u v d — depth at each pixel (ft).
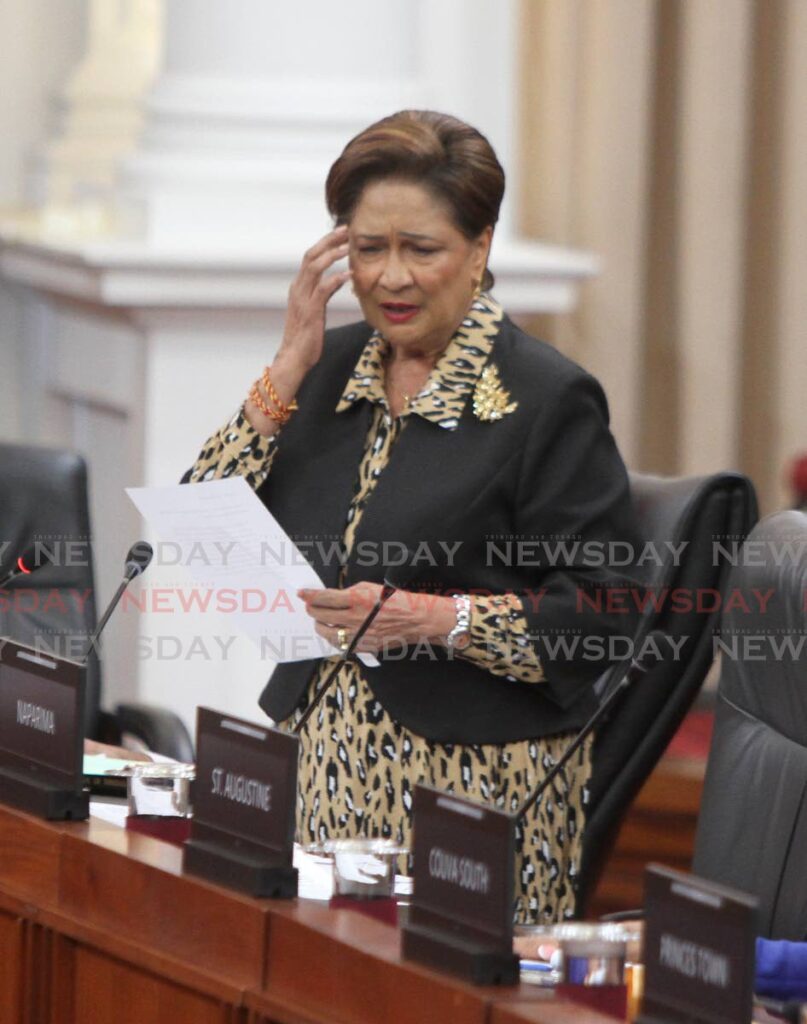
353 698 30.19
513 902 20.97
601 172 66.80
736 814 29.17
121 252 52.85
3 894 26.40
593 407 30.27
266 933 22.74
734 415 69.05
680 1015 19.58
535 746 30.12
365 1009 21.44
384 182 29.45
